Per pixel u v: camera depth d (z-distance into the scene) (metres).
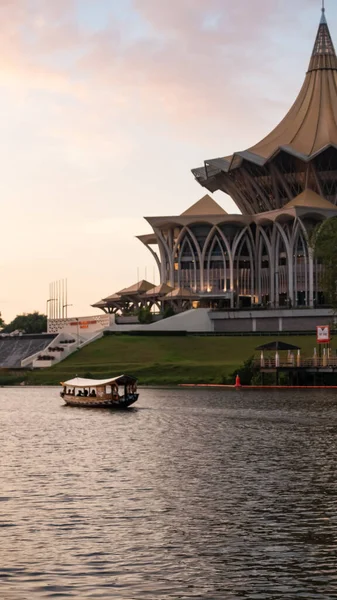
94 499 42.59
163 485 46.31
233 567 31.59
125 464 53.84
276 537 35.59
